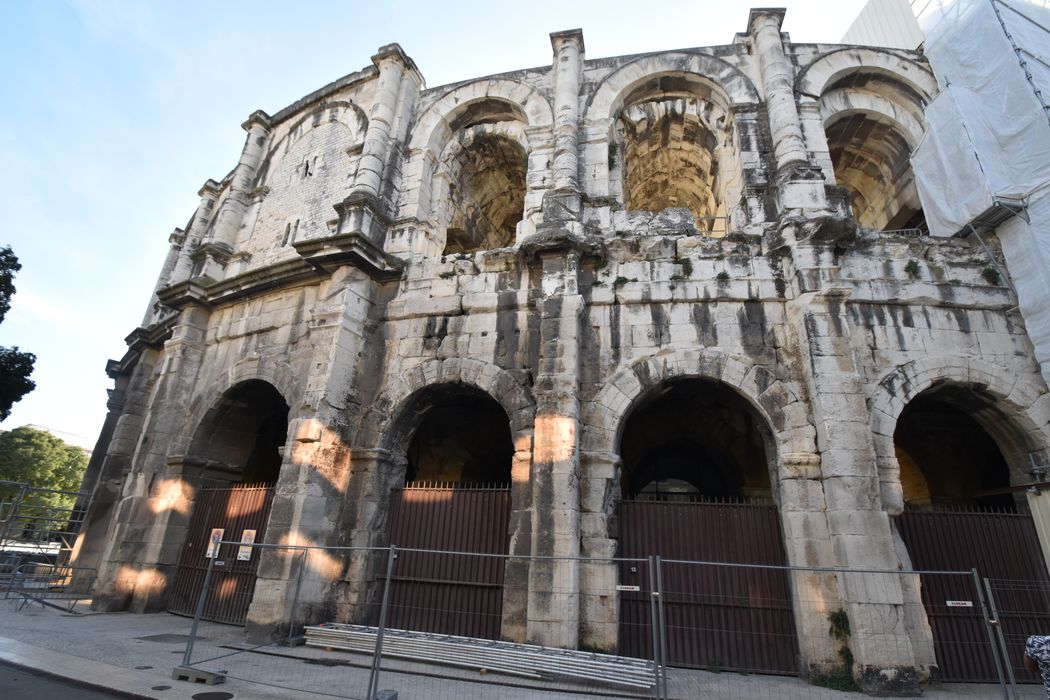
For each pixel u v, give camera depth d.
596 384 13.98
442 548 14.20
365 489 14.62
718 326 14.13
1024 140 14.12
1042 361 13.07
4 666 9.99
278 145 24.52
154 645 12.04
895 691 10.16
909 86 18.30
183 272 26.92
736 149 17.25
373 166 18.72
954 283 14.18
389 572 8.78
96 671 9.72
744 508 13.14
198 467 18.08
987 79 15.35
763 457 18.61
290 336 17.25
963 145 15.05
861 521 11.35
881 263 14.42
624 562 12.98
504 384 14.53
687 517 13.25
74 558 21.14
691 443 19.95
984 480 18.16
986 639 11.97
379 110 19.67
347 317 15.65
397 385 15.54
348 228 17.53
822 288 13.57
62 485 55.94
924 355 13.50
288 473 14.10
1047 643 6.40
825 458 12.09
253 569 15.38
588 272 15.22
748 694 10.03
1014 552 12.68
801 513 12.09
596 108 18.19
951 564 12.59
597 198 16.50
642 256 15.17
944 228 15.63
